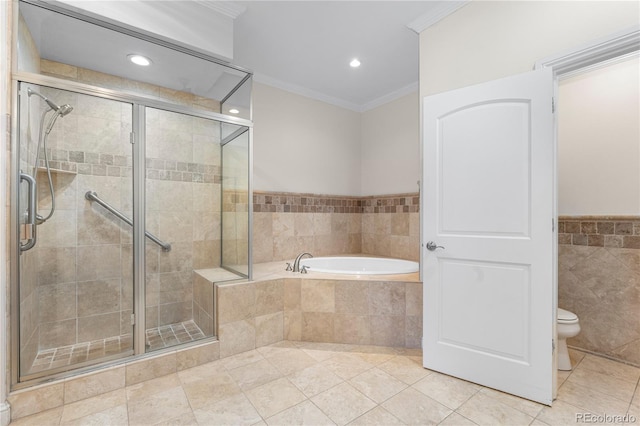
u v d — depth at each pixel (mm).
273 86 3359
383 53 2799
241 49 2734
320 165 3734
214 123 2508
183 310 2572
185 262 2598
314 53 2801
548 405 1579
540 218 1598
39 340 1948
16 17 1560
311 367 2000
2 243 1442
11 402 1467
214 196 2752
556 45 1638
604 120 2242
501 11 1863
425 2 2107
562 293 2418
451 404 1604
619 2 1438
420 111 2297
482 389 1747
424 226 2039
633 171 2117
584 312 2301
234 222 2602
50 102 1881
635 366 2049
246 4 2133
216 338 2160
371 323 2359
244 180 2492
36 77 1631
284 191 3430
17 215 1549
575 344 2346
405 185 3523
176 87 2520
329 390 1732
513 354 1682
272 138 3346
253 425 1435
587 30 1532
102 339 2141
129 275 2143
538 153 1605
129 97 2078
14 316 1536
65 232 2064
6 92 1480
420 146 2240
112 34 1926
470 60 2012
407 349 2283
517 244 1667
